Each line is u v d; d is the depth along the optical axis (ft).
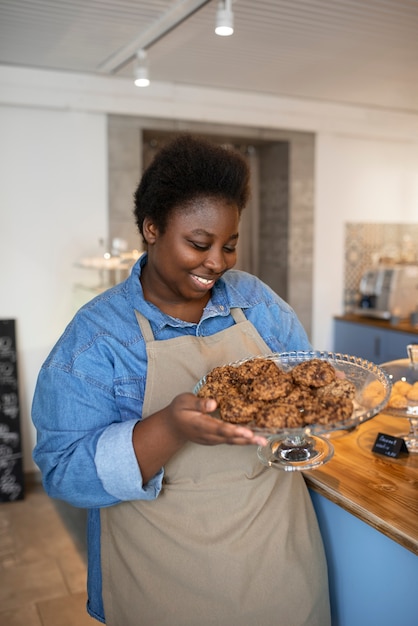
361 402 3.27
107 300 3.68
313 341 14.23
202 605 3.59
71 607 7.82
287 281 13.75
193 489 3.60
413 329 12.36
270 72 10.82
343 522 4.48
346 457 4.82
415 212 15.17
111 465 3.17
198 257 3.26
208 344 3.79
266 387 3.24
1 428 10.92
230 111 12.30
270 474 3.80
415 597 3.91
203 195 3.18
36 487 11.50
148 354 3.53
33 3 7.51
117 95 11.28
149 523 3.61
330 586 4.67
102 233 11.60
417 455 4.87
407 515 3.82
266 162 14.21
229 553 3.58
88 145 11.37
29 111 10.93
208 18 8.01
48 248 11.27
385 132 14.17
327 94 12.60
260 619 3.67
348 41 8.98
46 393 3.38
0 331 10.95
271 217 14.19
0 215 10.92
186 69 10.65
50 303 11.36
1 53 9.75
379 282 13.83
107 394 3.43
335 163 14.03
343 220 14.29
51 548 9.30
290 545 3.81
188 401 2.94
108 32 8.63
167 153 3.36
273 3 7.49
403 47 9.26
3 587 8.28
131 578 3.69
